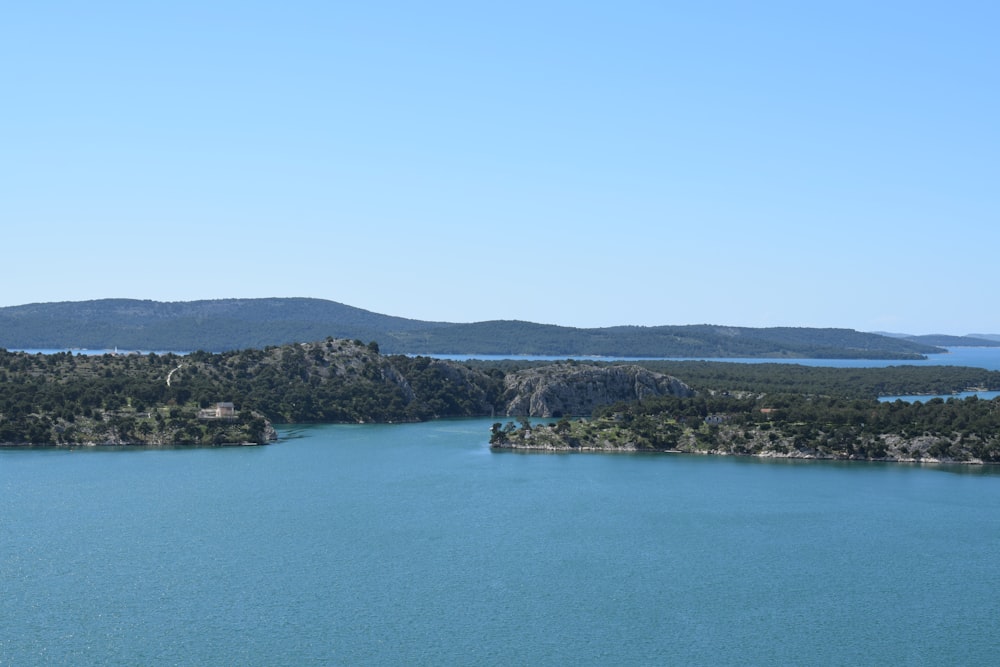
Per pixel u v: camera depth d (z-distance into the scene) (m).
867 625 175.38
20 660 156.75
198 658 158.38
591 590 192.12
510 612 179.62
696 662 159.50
